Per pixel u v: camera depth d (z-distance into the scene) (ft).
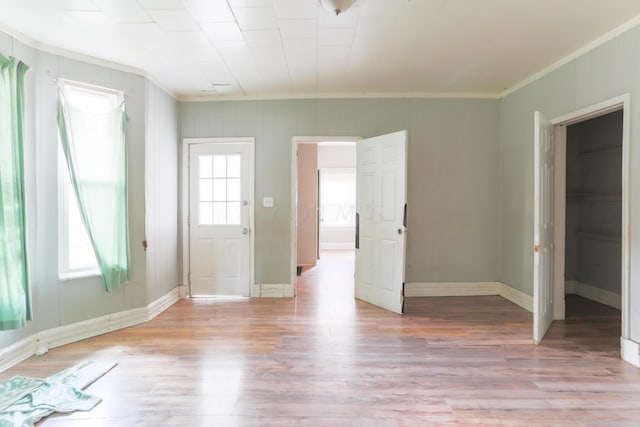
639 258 8.64
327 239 30.96
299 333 10.79
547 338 10.35
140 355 9.26
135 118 11.86
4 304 8.25
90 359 9.02
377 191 13.80
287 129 14.92
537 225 9.87
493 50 10.68
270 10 8.39
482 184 14.99
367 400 7.11
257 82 13.39
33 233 9.48
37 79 9.68
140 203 11.98
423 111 14.82
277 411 6.73
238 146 14.99
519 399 7.14
